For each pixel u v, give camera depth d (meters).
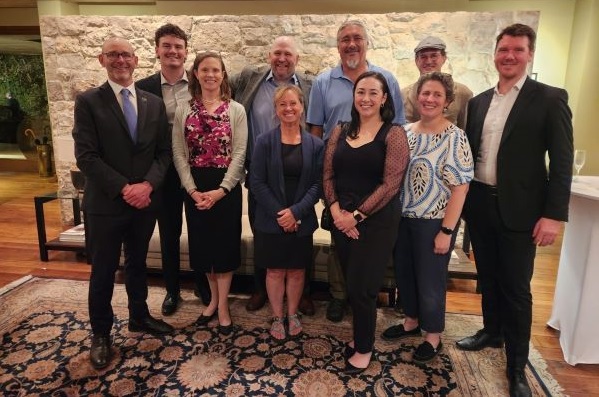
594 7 3.83
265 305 2.70
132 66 1.97
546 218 1.74
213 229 2.21
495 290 2.15
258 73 2.55
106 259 2.02
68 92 4.04
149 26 3.83
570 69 4.22
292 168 2.09
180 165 2.19
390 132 1.81
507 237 1.85
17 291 2.85
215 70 2.12
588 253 2.01
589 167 4.11
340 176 1.90
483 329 2.27
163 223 2.46
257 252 2.22
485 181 1.93
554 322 2.42
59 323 2.45
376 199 1.78
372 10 4.32
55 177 6.91
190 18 3.76
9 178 6.84
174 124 2.21
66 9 4.48
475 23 3.44
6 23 5.40
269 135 2.12
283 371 2.04
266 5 4.35
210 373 2.02
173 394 1.87
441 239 1.92
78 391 1.88
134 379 1.97
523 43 1.75
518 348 1.89
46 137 6.96
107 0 4.53
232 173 2.17
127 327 2.40
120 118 1.94
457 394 1.90
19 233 4.14
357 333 1.99
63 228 4.30
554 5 4.21
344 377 2.00
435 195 1.91
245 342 2.28
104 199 1.95
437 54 2.56
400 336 2.33
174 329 2.39
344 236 1.90
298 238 2.15
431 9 4.22
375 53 3.61
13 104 8.00
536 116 1.75
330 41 3.62
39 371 2.01
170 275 2.56
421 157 1.93
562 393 1.91
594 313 2.05
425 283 2.01
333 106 2.46
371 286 1.90
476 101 1.99
